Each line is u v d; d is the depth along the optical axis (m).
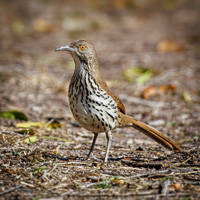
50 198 6.12
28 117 11.63
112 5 30.75
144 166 7.84
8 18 25.42
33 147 8.59
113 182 6.84
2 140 8.79
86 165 7.76
